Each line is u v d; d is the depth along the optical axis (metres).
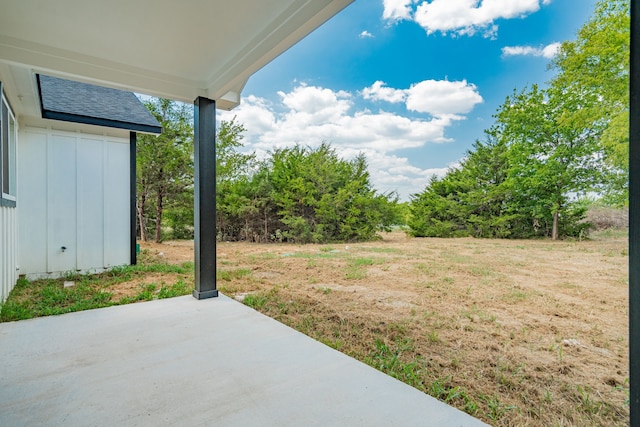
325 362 2.21
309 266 6.86
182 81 3.55
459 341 2.98
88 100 6.21
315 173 11.23
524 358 2.61
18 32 2.56
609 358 2.56
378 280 5.45
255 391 1.84
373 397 1.79
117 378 1.97
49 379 1.94
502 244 6.57
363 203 11.00
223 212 11.97
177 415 1.61
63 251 5.58
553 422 1.80
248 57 2.75
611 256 4.74
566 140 5.40
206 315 3.17
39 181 5.36
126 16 2.35
